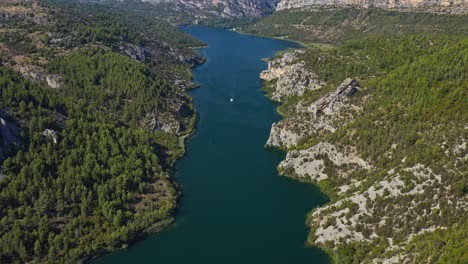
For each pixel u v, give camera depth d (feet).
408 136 541.34
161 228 506.48
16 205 472.03
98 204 507.71
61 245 449.89
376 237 449.48
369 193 494.18
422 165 482.69
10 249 428.15
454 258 339.77
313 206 552.82
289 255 465.47
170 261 458.09
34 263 427.74
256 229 508.53
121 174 555.28
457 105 542.98
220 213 538.47
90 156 558.97
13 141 526.16
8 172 494.18
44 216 465.88
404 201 459.32
